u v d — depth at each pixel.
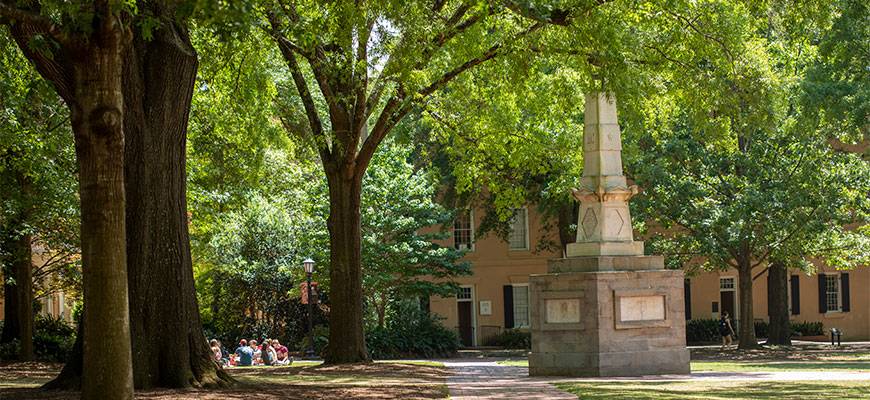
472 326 53.28
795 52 36.03
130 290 16.14
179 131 16.72
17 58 24.62
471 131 30.30
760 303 53.72
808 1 22.75
